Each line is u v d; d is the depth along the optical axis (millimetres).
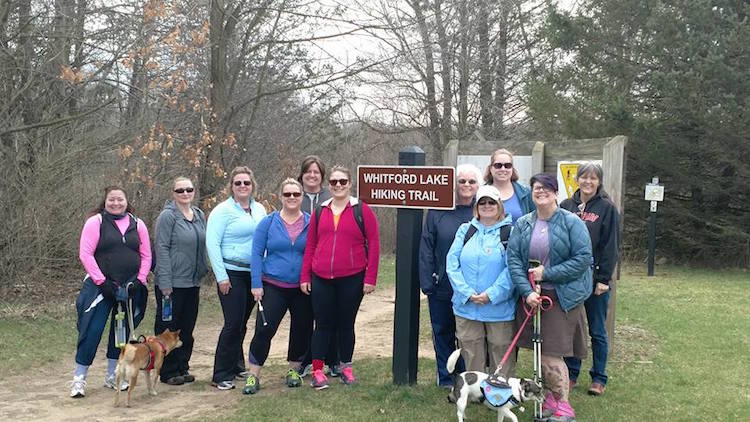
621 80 19031
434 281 5656
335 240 5711
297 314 6070
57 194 10555
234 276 6062
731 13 17078
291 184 5871
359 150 22406
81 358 5871
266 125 16797
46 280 11039
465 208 5590
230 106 13586
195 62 12461
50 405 5641
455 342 5848
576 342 5105
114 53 10594
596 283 5707
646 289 13516
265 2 13227
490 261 5051
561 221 4863
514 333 5094
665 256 20453
